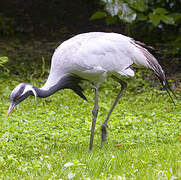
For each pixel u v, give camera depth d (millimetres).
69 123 12195
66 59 10375
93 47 10406
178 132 11406
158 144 10602
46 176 7875
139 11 19516
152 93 15797
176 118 12922
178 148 9656
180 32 20734
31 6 25875
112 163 8719
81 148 10234
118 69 10742
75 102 14844
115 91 16219
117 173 8203
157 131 11562
